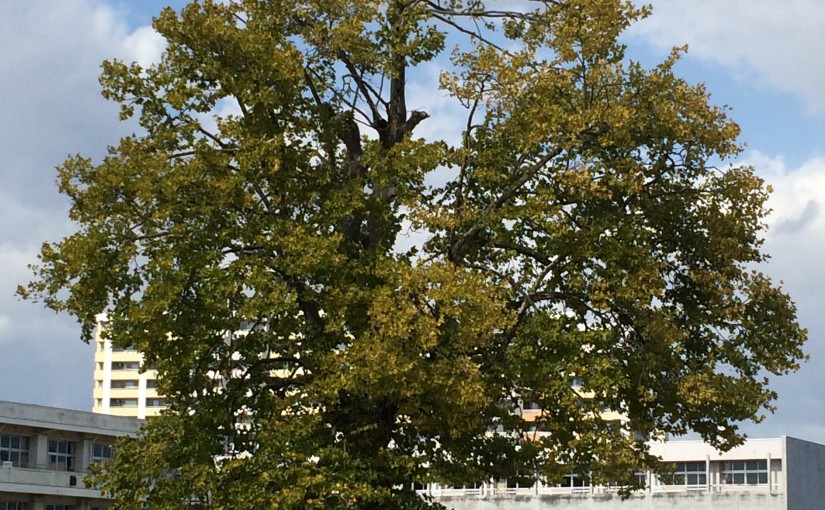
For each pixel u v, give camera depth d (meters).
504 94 26.34
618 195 27.36
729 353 28.20
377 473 25.89
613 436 26.64
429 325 24.14
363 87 28.83
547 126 25.95
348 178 28.08
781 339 28.48
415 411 26.00
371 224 28.50
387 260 26.03
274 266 25.92
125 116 27.17
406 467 26.53
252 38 26.48
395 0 28.84
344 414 27.17
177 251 25.62
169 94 26.47
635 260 26.70
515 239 28.67
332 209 26.52
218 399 26.41
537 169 27.39
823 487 83.25
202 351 26.34
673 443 82.19
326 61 28.00
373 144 27.42
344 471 25.42
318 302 26.56
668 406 27.78
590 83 26.38
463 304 24.52
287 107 27.20
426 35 28.66
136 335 25.55
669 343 26.72
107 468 27.25
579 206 27.89
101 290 25.97
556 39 26.70
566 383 26.19
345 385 24.95
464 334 24.56
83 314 26.27
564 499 81.69
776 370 28.25
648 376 27.23
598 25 26.44
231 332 26.33
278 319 26.78
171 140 26.73
